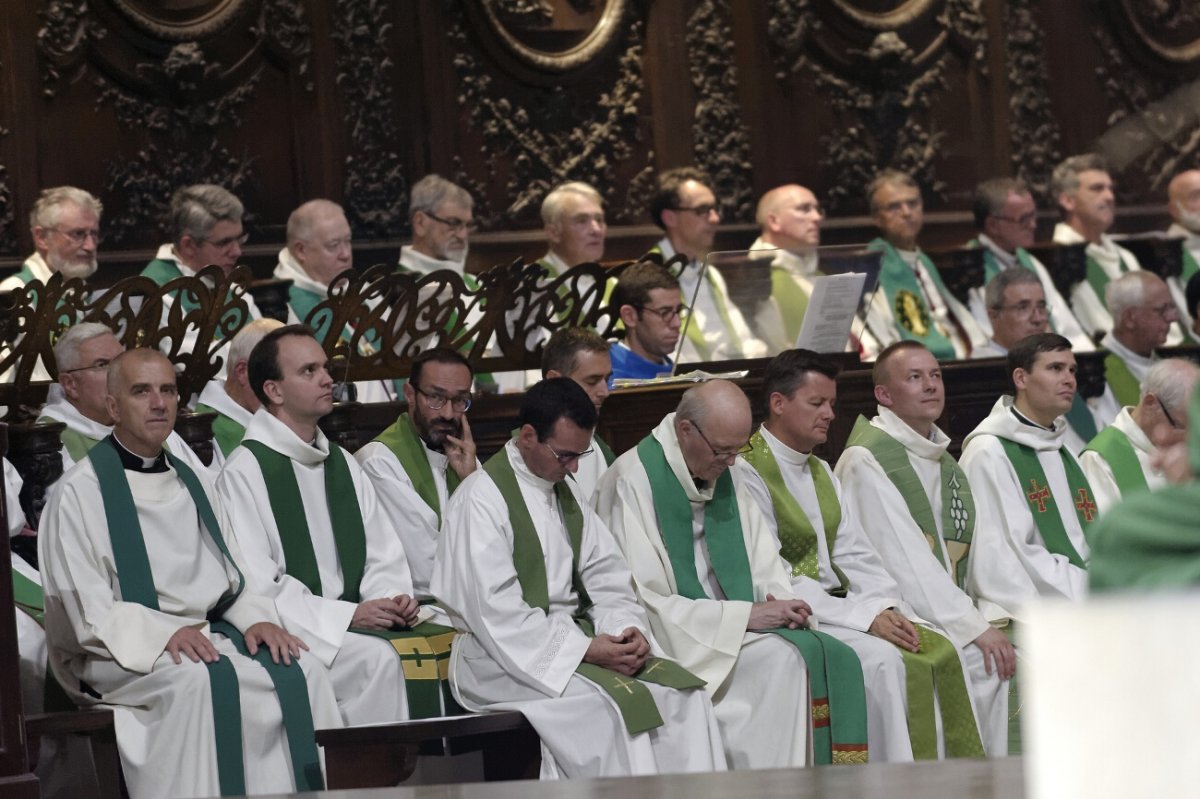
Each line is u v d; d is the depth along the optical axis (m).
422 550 21.55
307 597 19.86
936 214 40.94
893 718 20.22
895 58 39.84
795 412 21.83
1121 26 43.44
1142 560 4.22
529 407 19.56
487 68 35.94
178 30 32.38
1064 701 2.85
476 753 18.38
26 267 28.11
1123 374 31.67
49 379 23.42
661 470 20.98
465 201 31.56
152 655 17.92
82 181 31.67
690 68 38.19
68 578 18.47
